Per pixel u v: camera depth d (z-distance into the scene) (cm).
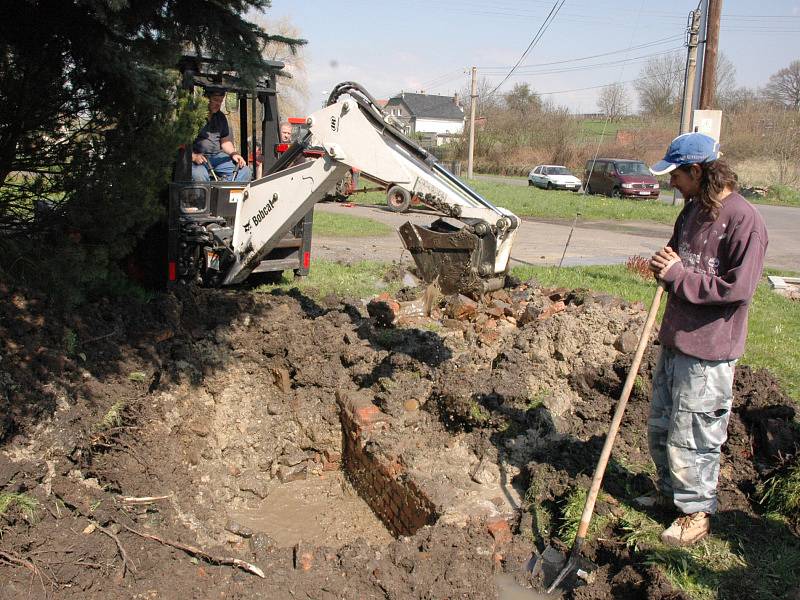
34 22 484
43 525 373
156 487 472
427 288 766
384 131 520
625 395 351
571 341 597
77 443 446
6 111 507
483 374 555
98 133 543
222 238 730
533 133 4825
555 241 1650
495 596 353
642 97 4188
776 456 444
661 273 344
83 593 340
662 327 359
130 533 396
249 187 664
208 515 479
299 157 647
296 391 623
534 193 3034
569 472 443
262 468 597
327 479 596
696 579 338
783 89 5462
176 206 750
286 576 378
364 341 641
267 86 838
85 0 431
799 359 667
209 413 586
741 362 652
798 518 386
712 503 367
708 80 1065
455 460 493
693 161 334
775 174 3538
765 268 1326
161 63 536
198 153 795
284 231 652
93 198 529
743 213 326
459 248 471
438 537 394
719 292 326
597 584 351
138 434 507
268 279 911
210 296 670
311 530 523
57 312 523
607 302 755
